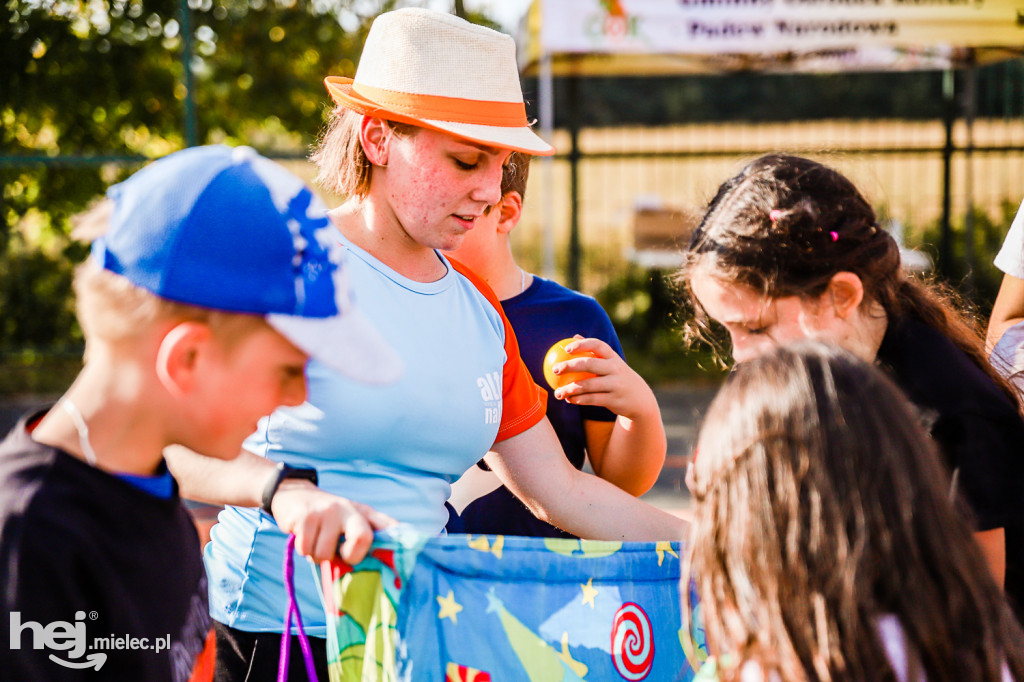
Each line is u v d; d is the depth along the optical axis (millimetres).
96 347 1267
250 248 1218
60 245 8102
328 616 1544
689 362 9578
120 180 7801
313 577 1736
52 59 7555
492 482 2256
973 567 1311
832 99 13766
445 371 1782
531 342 2289
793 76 13867
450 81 1742
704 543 1346
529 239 11484
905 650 1229
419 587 1544
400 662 1523
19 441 1258
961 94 10289
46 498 1210
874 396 1326
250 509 1803
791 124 13711
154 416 1271
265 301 1212
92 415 1254
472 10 9211
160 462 1341
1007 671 1332
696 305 2080
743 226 1787
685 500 5508
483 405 1842
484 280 2180
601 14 7945
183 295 1201
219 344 1225
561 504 1974
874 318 1811
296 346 1230
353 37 8578
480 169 1776
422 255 1875
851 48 8281
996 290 9172
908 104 13562
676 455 6523
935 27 8062
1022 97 9820
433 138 1735
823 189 1806
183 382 1221
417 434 1761
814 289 1757
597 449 2324
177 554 1373
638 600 1682
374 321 1738
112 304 1229
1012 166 10719
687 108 14148
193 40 7961
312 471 1597
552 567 1623
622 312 10023
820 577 1239
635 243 11758
